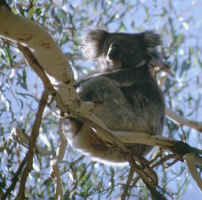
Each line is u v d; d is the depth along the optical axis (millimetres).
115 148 7793
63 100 6988
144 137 8156
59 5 9695
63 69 6469
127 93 9727
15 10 8062
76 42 10609
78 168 9570
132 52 11000
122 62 10930
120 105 9133
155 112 9695
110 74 10188
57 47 6234
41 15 8789
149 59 11109
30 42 6051
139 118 9320
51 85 6531
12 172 8297
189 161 7691
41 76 6484
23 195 6758
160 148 8258
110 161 9484
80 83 9539
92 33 11414
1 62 9172
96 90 9109
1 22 5727
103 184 8516
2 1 5602
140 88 9930
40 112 6594
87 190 8578
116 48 10906
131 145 9305
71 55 10586
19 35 5934
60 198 7773
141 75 10266
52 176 8188
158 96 10023
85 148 9328
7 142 8484
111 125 9062
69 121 9141
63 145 8375
